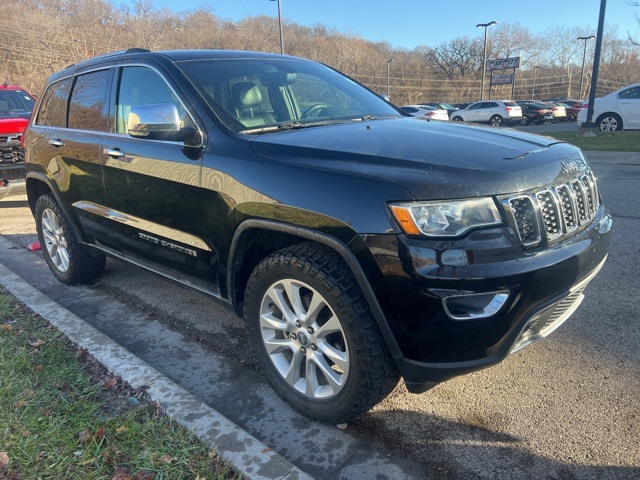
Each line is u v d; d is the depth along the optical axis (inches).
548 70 3021.7
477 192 85.7
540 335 96.8
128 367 117.2
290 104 134.6
